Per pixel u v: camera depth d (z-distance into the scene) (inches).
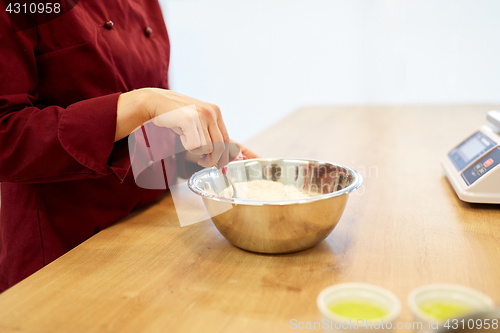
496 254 26.9
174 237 31.4
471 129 71.6
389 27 151.5
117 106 28.5
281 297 22.3
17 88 29.5
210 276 25.0
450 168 42.8
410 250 27.8
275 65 177.2
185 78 189.5
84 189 35.9
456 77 144.1
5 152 28.5
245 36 177.9
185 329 19.7
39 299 22.7
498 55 136.9
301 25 167.3
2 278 39.4
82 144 28.0
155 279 24.8
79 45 33.6
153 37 44.1
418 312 15.6
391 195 39.8
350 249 28.2
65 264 27.1
